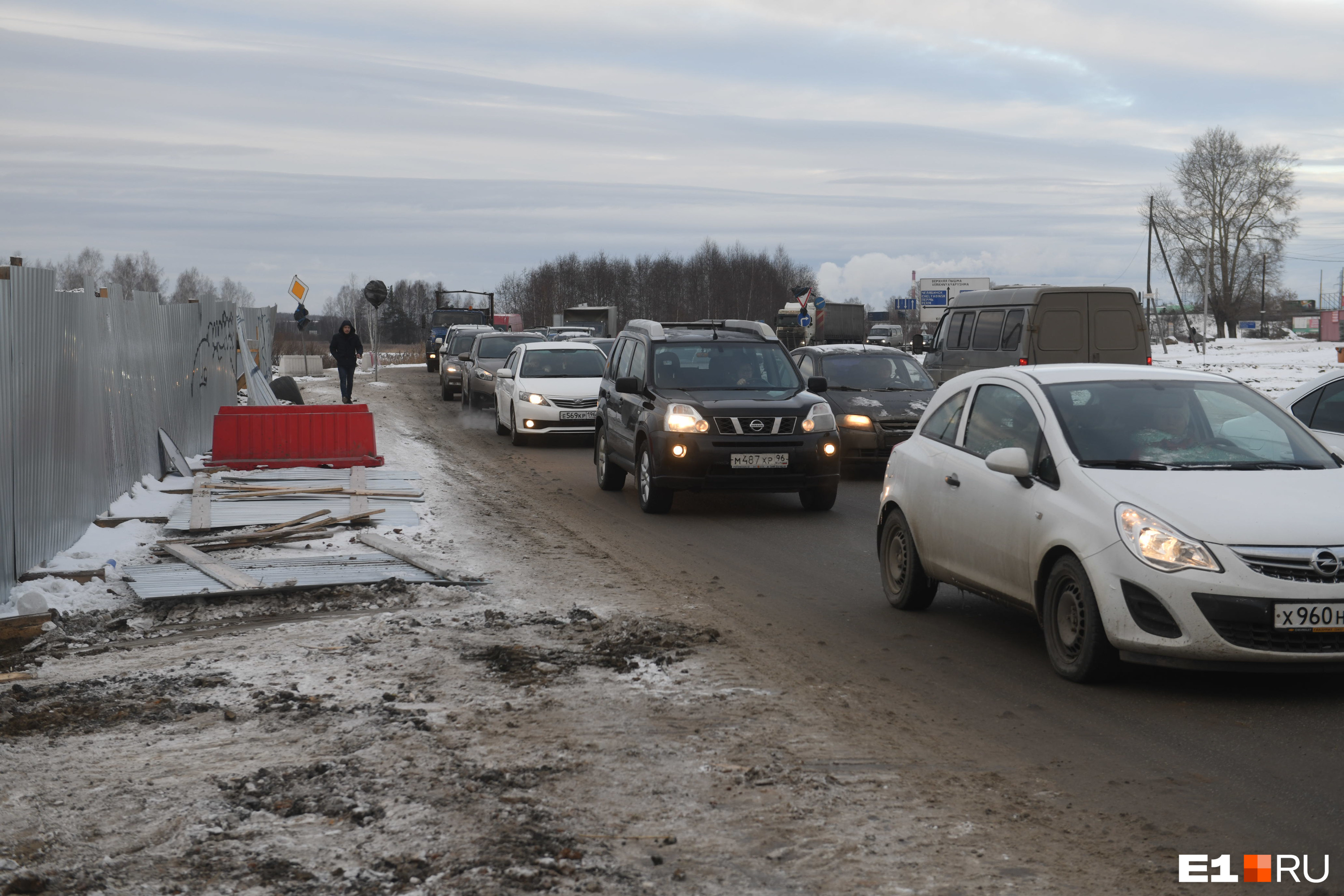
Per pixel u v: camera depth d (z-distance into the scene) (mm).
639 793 4391
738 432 11906
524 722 5270
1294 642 5340
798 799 4332
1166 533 5535
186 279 116812
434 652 6574
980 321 19656
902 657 6480
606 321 55688
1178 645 5426
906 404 15555
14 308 8359
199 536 10508
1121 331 18109
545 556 9758
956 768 4691
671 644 6699
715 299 118438
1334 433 9070
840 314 61656
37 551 8734
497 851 3826
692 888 3582
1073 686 5879
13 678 6129
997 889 3588
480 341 28812
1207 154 90375
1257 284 94938
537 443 20719
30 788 4508
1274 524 5496
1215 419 6598
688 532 11164
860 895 3549
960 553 7020
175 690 5914
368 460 15391
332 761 4738
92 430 10758
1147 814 4207
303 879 3654
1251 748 4930
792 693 5770
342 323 26984
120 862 3799
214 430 15125
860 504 13195
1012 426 6875
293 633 7141
